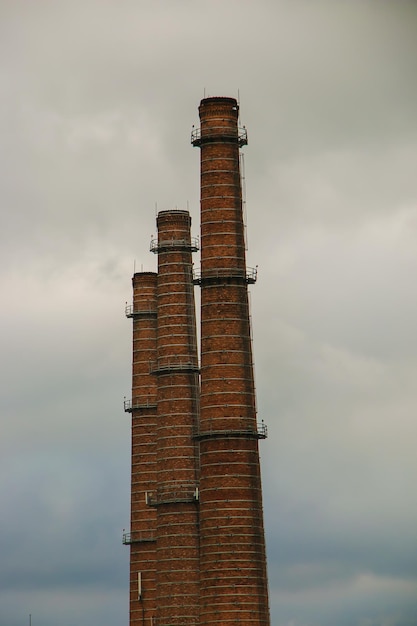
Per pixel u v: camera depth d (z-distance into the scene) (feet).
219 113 627.87
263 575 605.31
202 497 611.88
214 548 604.49
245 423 611.06
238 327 616.80
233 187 625.41
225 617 597.93
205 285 620.49
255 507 608.60
